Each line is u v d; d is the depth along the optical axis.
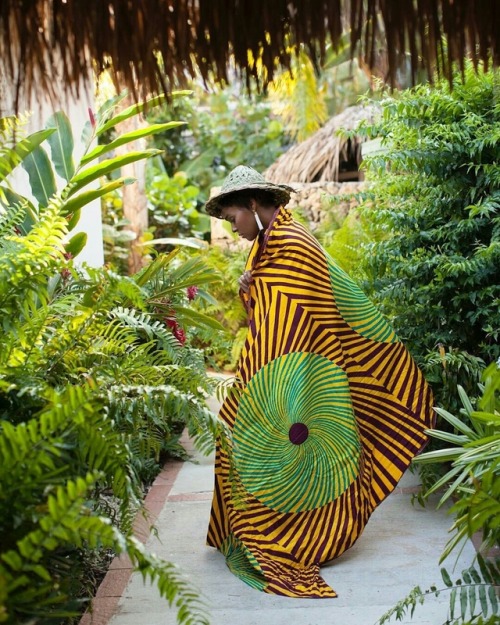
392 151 3.59
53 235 1.93
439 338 3.59
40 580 1.59
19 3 1.38
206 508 3.33
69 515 1.31
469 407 2.71
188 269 3.91
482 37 1.41
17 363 2.05
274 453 2.74
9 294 1.86
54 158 3.77
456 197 3.57
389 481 2.89
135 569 1.41
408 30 1.37
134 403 1.82
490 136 3.29
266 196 2.90
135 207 8.10
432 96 3.40
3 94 1.49
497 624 1.76
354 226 5.61
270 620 2.30
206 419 1.86
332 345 2.82
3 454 1.47
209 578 2.63
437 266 3.53
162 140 11.25
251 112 11.43
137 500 1.74
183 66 1.42
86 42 1.44
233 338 6.94
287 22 1.39
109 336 2.38
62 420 1.51
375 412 2.97
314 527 2.71
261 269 2.86
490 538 2.07
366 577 2.59
